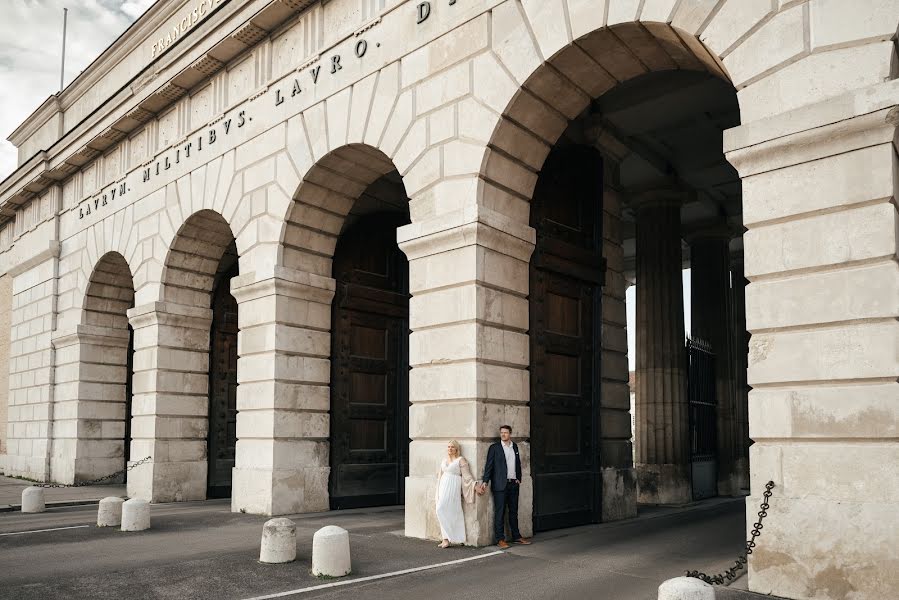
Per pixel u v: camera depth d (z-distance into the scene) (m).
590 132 19.14
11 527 17.33
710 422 27.22
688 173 24.98
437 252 14.88
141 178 25.34
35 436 31.64
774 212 10.53
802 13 10.67
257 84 20.47
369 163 18.48
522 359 15.02
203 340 24.36
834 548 9.58
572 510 16.20
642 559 12.50
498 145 14.60
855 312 9.78
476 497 13.63
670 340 23.80
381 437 20.62
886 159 9.69
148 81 23.97
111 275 28.91
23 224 35.16
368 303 20.55
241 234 20.28
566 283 16.81
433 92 15.58
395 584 10.80
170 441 23.30
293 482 18.50
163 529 16.55
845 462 9.68
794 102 10.60
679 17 12.09
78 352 29.06
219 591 10.54
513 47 14.28
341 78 17.80
